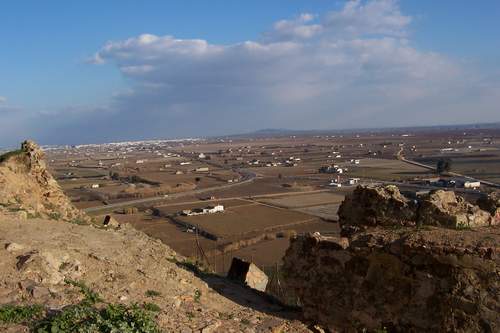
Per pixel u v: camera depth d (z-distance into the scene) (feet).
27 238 65.62
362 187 70.44
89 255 65.00
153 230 240.32
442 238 57.21
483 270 53.21
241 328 56.54
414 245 57.57
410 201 66.69
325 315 63.62
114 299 54.29
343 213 72.18
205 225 251.60
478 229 61.46
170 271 70.08
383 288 59.82
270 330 58.65
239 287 82.28
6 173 90.27
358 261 62.44
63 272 57.06
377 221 68.18
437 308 55.36
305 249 67.41
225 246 199.82
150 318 47.88
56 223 79.25
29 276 53.47
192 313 56.70
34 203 89.92
